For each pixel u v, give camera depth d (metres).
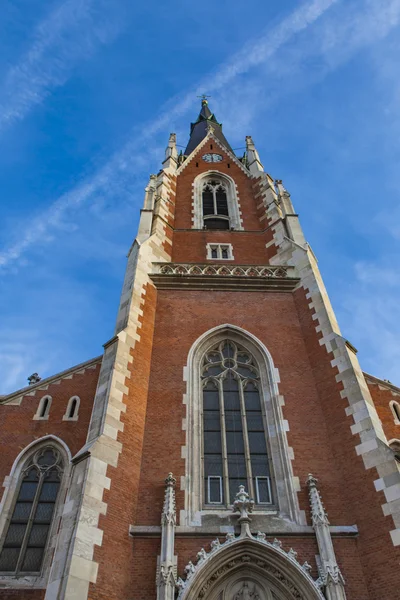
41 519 19.64
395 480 16.34
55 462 21.52
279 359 22.41
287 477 18.11
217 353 23.36
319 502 16.67
